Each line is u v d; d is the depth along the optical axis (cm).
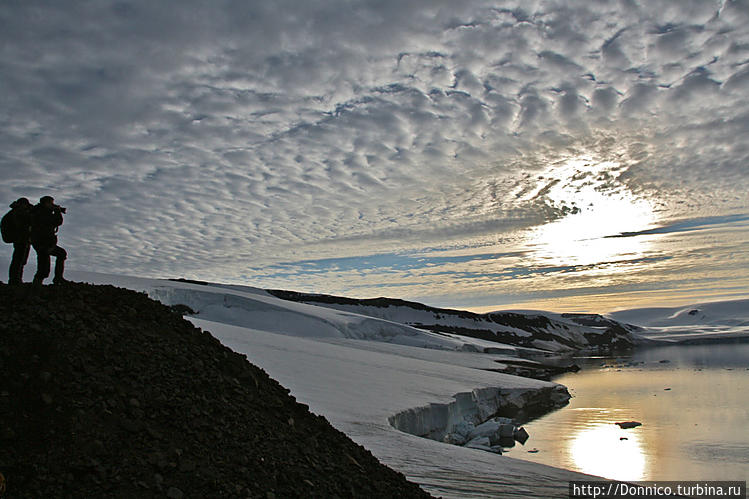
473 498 840
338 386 2117
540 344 12294
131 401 575
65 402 525
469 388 2834
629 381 4747
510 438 2230
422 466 1062
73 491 423
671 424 2492
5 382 521
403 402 1992
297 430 736
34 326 627
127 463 478
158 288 5291
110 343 680
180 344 798
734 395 3409
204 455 543
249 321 5622
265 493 515
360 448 800
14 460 435
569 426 2541
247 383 802
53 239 779
